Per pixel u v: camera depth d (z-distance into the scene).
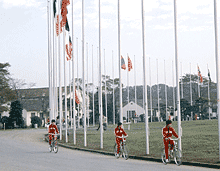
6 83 88.56
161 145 25.64
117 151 19.91
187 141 27.02
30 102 99.25
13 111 82.69
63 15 33.03
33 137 45.34
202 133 35.34
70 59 37.34
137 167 15.72
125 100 136.50
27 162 18.00
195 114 82.19
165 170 14.59
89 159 19.58
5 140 39.84
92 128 62.84
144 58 21.33
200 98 87.12
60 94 36.53
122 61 47.06
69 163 17.48
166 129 16.89
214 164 15.51
